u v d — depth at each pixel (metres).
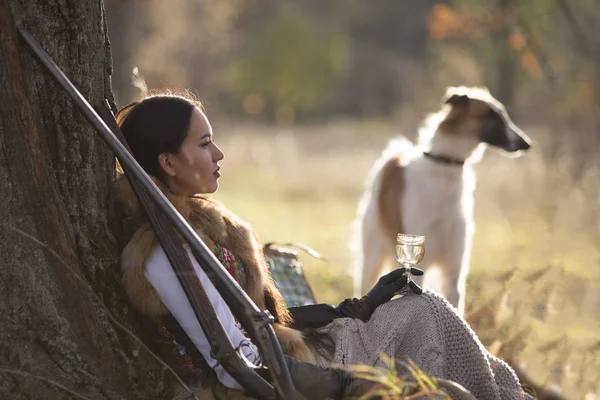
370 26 64.00
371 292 4.36
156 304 3.78
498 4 16.80
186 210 3.89
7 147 3.54
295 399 3.52
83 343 3.65
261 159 30.03
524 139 8.12
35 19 3.73
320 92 53.88
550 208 12.02
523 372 5.67
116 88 25.44
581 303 7.03
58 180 3.80
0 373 3.48
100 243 3.90
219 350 3.57
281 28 53.22
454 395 4.04
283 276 5.46
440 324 4.16
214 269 3.49
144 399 3.84
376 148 33.06
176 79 29.69
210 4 34.06
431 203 7.95
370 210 8.41
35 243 3.59
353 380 3.79
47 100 3.76
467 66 25.48
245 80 51.31
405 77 54.81
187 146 3.93
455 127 8.02
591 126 15.73
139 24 27.11
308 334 4.32
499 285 7.02
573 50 17.95
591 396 5.55
